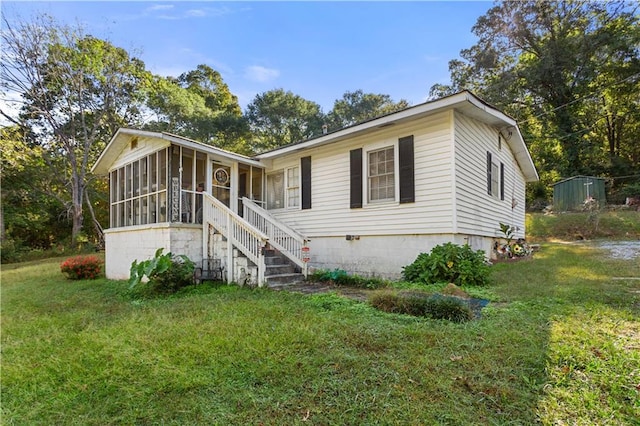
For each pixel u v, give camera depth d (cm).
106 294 711
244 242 714
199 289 691
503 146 1082
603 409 204
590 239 1422
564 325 343
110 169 1098
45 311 559
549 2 2320
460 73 2775
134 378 271
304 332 349
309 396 232
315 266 933
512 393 223
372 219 820
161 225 787
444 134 709
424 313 407
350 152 868
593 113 2350
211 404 229
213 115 2664
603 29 2144
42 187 2056
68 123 1967
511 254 961
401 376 251
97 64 1909
